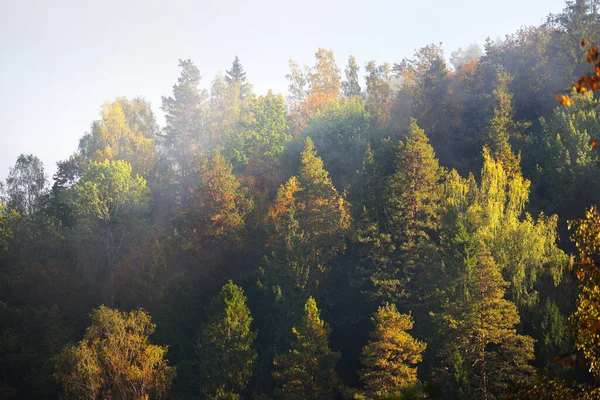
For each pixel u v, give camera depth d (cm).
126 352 4912
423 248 5525
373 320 4775
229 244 6906
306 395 4722
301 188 6569
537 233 5019
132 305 6600
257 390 5378
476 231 5141
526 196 5425
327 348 4962
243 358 5194
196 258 6900
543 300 4903
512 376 4188
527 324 4769
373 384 4456
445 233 5231
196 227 6994
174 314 6231
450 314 4566
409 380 4334
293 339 5497
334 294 6062
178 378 5581
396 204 5800
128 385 4844
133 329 5281
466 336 4441
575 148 6378
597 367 1582
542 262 4941
